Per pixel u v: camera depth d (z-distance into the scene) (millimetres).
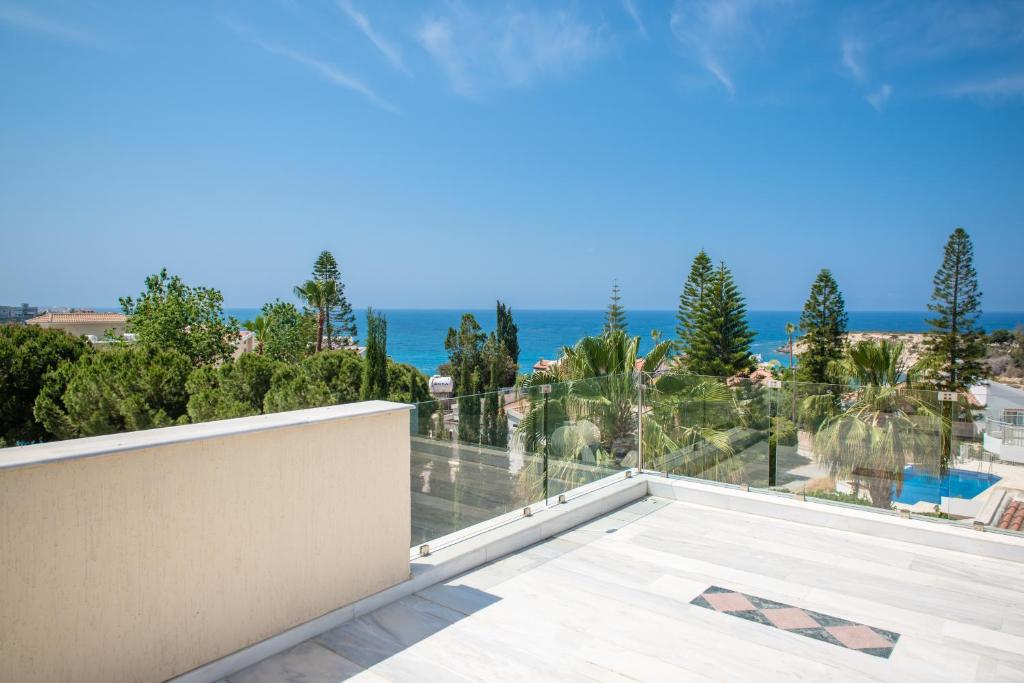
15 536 1883
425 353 97438
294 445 2699
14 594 1886
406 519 3279
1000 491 4266
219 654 2445
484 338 22312
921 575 3756
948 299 29672
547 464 4902
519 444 4582
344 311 42750
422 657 2637
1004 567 3895
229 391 15844
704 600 3348
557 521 4512
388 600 3168
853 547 4250
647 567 3838
